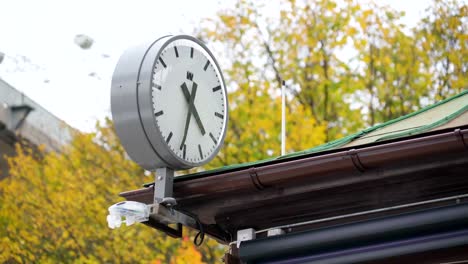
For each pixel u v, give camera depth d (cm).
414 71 2411
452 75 2408
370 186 700
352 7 2470
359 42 2442
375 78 2409
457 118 761
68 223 2403
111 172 2470
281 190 717
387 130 823
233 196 735
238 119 2347
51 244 2408
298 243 724
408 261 687
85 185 2452
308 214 755
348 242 707
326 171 679
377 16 2467
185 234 2162
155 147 714
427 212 673
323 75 2416
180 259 2136
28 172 2523
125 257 2259
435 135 640
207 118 768
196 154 745
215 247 2138
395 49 2436
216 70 792
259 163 711
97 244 2338
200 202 748
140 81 716
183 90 748
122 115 719
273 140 2305
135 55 732
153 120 707
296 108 2338
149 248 2231
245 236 779
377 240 698
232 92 2405
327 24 2470
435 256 676
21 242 2425
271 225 779
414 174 673
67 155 2525
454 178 679
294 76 2427
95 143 2547
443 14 2453
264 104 2372
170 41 746
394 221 684
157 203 713
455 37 2434
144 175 2448
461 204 664
